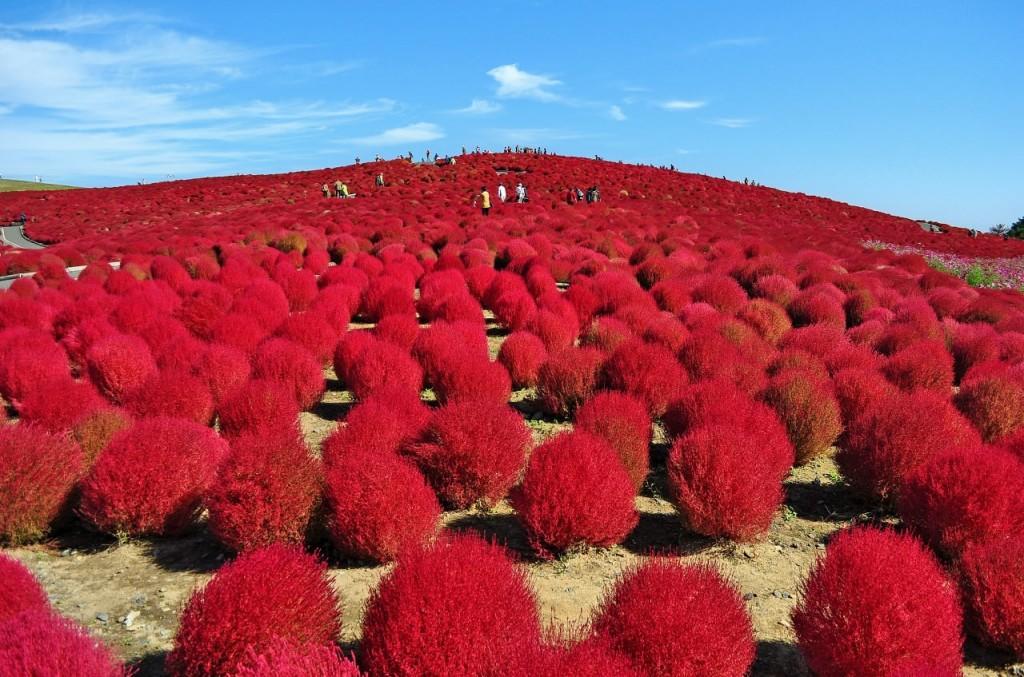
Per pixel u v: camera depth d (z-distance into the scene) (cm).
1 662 301
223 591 362
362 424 612
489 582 352
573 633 382
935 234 4706
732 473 542
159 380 728
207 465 572
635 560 527
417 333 1000
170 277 1708
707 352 883
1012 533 504
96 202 5753
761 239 2853
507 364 935
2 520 533
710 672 351
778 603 471
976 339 1085
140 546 545
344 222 3033
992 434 732
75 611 451
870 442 627
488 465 593
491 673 324
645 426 663
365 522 497
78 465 583
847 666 370
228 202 5103
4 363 838
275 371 841
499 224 2883
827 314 1326
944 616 369
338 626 390
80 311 1150
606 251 2247
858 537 406
